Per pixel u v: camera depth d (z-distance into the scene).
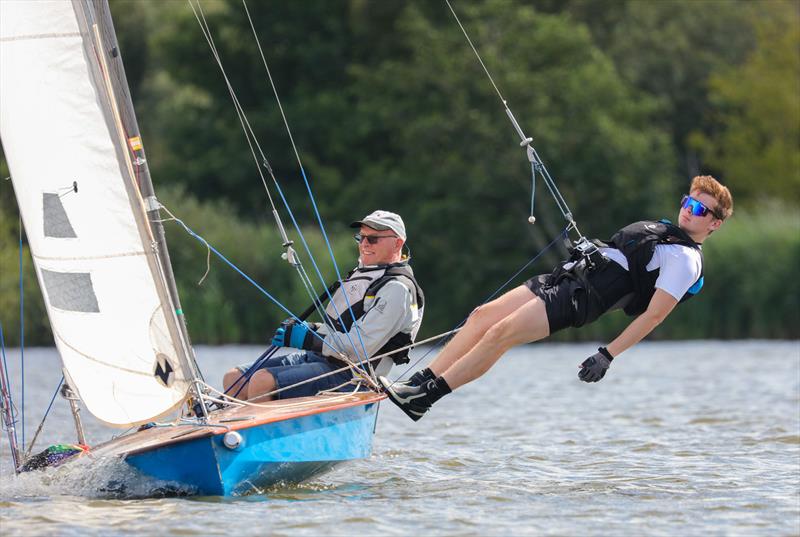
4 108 22.20
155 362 22.59
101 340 22.62
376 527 20.53
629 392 49.41
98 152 22.20
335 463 24.36
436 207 115.31
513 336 23.42
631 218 115.94
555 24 119.19
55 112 22.16
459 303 115.94
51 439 36.09
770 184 128.12
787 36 132.38
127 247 22.34
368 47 140.00
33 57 22.05
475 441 34.22
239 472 22.30
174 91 167.25
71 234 22.39
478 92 116.00
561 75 116.00
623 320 97.25
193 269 97.62
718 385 51.16
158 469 22.22
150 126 161.50
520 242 115.31
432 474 27.52
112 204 22.27
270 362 25.91
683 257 23.67
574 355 78.38
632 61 143.38
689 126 146.12
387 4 134.12
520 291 24.14
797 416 38.78
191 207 104.31
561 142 113.69
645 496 24.17
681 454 30.89
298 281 97.56
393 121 122.06
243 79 144.50
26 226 22.72
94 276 22.45
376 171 123.50
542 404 45.41
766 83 131.12
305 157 135.50
